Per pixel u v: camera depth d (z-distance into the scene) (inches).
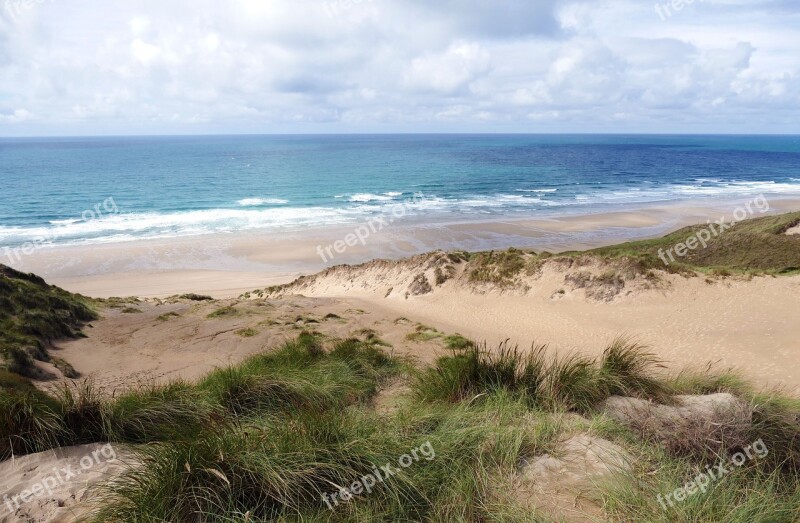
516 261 870.4
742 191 2967.5
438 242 1642.5
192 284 1212.5
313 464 152.9
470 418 201.6
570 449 178.1
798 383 419.8
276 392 246.8
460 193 2800.2
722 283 708.7
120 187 2984.7
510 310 755.4
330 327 550.3
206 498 138.9
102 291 1136.2
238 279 1267.2
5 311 465.7
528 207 2332.7
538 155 6161.4
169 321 581.6
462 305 810.8
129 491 143.6
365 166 4557.1
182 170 4138.8
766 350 509.7
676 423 193.3
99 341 484.7
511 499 148.3
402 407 229.1
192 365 400.2
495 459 170.9
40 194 2640.3
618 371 244.7
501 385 238.4
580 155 6254.9
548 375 246.7
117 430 200.4
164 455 153.7
